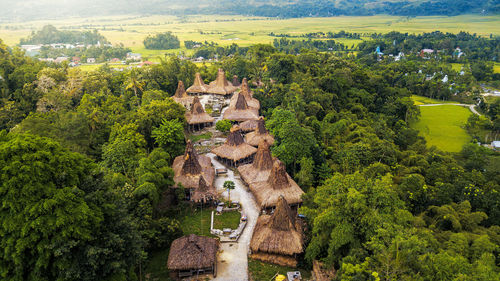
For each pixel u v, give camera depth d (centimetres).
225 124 8769
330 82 12062
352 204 3819
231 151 7306
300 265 4416
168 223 4812
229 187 5872
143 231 4372
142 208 4653
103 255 3114
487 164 8869
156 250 4638
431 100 17300
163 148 7094
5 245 2781
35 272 2828
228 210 5684
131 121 7319
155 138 7350
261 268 4400
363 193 4100
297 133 6956
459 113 14950
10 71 10344
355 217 3847
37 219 2809
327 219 3859
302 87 11144
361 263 3316
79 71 10988
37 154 3067
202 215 5562
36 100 9319
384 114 12488
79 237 2988
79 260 3006
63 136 6512
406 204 5906
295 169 7031
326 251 4131
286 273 4316
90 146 7119
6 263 2808
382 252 3275
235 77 12862
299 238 4559
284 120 8069
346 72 13838
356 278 3119
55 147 3338
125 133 6769
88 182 3447
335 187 4297
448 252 4069
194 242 4259
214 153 7494
